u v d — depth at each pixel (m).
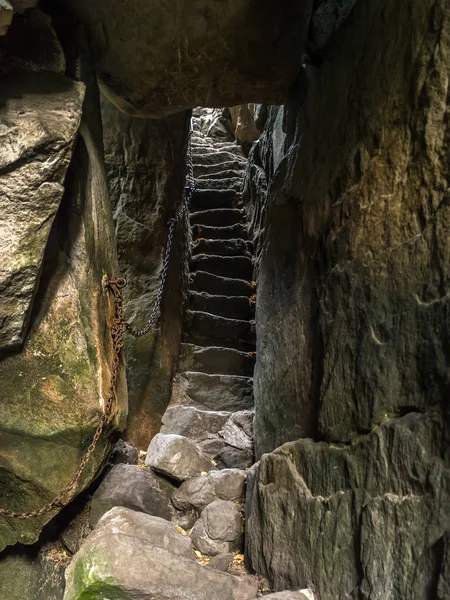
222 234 5.93
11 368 2.36
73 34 2.68
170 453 3.35
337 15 2.89
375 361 1.86
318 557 2.04
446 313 1.53
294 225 3.03
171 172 4.38
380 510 1.70
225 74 3.00
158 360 4.09
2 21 1.98
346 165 2.33
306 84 3.02
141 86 3.01
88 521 2.98
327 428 2.15
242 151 7.64
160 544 2.48
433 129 1.73
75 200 2.47
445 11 1.75
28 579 2.78
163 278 3.92
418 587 1.47
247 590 2.28
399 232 1.84
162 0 2.57
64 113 2.14
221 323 4.90
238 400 4.32
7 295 2.08
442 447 1.49
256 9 2.65
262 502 2.57
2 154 1.99
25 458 2.44
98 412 2.45
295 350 2.78
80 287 2.46
